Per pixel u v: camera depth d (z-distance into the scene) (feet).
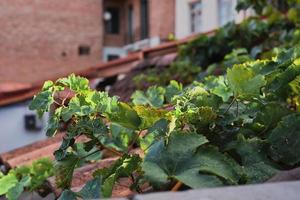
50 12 80.33
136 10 86.69
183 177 4.50
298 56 6.44
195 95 6.33
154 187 4.50
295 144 5.35
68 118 5.88
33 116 34.32
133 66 27.76
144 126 5.77
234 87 5.94
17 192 8.64
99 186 5.36
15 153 13.99
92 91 6.37
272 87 6.39
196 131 5.77
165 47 27.50
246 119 5.94
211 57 21.35
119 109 5.76
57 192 6.95
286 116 5.56
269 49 17.62
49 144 13.94
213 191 3.25
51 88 6.26
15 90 34.42
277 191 3.16
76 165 6.90
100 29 83.82
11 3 77.71
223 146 5.72
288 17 19.60
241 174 4.99
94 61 83.10
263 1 20.62
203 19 51.34
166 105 7.80
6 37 77.25
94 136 6.26
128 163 5.64
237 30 20.58
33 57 78.89
